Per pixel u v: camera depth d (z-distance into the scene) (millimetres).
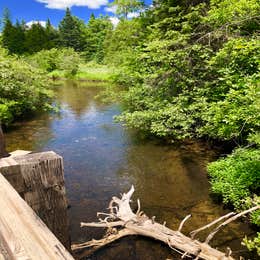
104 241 4102
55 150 8273
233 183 5172
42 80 15492
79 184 6082
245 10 6691
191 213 4879
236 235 4207
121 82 12328
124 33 12844
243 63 6035
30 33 48469
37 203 1313
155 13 11242
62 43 53969
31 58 37156
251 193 4930
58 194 1386
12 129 10547
